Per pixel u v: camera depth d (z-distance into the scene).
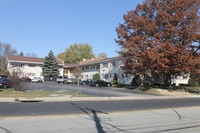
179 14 25.05
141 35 28.56
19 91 19.39
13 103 12.91
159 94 24.98
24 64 53.34
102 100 16.72
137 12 29.66
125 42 27.91
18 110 10.00
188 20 25.38
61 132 5.96
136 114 9.62
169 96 22.47
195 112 10.73
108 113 9.77
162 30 26.36
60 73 60.56
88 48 88.44
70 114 9.20
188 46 25.50
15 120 7.52
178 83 44.59
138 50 27.36
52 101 15.01
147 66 26.38
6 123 6.97
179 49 23.84
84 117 8.55
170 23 25.94
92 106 12.34
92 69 52.00
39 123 7.11
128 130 6.42
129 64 29.62
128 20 29.12
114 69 42.72
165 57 25.05
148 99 19.06
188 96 23.62
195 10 25.89
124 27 29.80
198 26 25.73
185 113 10.34
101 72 47.12
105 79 45.47
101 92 24.33
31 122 7.24
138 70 29.09
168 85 30.59
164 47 24.33
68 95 18.25
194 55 26.69
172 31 25.12
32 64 54.69
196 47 26.42
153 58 23.58
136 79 36.44
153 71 29.58
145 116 9.12
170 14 27.00
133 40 27.75
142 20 27.00
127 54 29.23
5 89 20.75
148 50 25.67
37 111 9.85
